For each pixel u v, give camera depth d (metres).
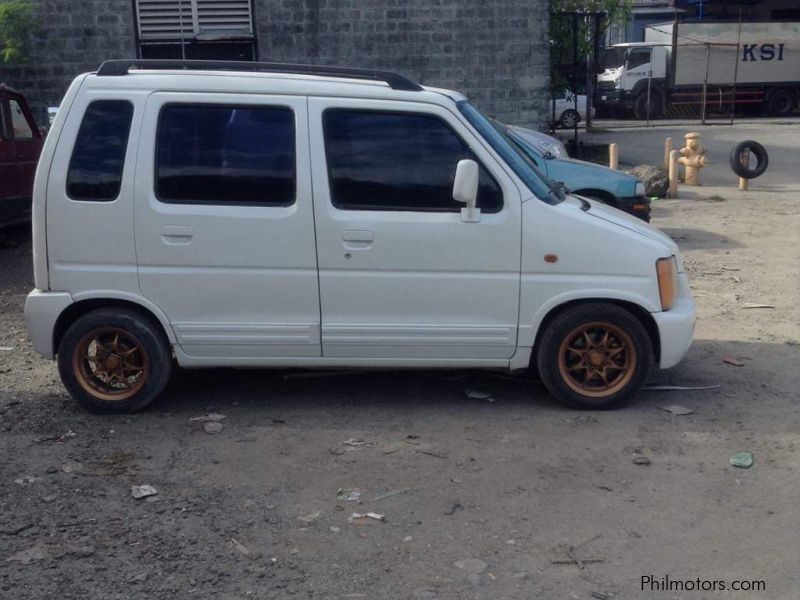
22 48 17.19
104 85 5.80
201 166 5.80
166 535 4.56
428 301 5.89
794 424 5.99
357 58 18.33
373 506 4.88
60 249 5.83
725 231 13.11
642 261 5.92
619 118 35.34
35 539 4.51
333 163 5.82
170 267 5.84
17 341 8.08
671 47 33.88
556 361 6.06
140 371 6.09
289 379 6.82
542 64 18.92
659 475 5.25
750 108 35.44
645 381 6.14
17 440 5.71
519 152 6.58
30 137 12.66
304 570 4.26
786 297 9.44
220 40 17.83
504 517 4.77
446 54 18.61
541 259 5.87
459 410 6.21
